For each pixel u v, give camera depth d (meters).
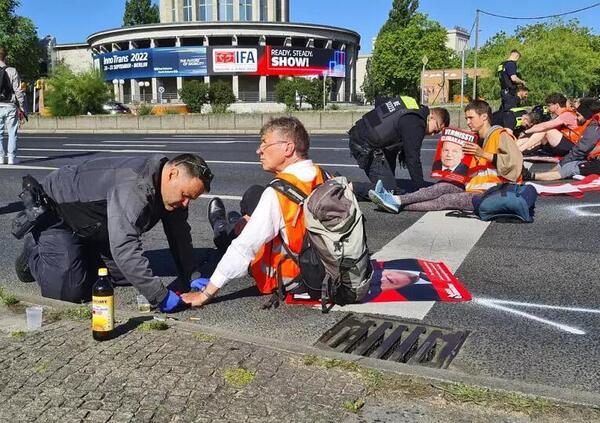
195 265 4.34
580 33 46.38
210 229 6.23
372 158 6.93
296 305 3.82
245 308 3.79
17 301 3.79
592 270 4.52
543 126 10.29
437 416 2.41
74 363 2.85
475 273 4.49
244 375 2.71
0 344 3.08
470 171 6.53
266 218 3.54
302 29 67.94
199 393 2.57
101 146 17.08
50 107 31.39
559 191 7.46
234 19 72.06
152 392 2.58
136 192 3.43
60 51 82.81
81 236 3.80
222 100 47.22
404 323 3.53
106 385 2.64
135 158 3.64
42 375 2.74
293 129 3.66
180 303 3.64
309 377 2.71
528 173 8.52
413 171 6.57
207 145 16.72
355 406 2.46
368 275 3.71
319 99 52.97
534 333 3.39
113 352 2.96
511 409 2.44
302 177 3.63
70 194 3.66
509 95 13.42
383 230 5.89
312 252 3.61
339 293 3.73
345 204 3.47
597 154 8.29
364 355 3.11
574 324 3.51
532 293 4.05
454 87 53.00
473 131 6.44
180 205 3.58
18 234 3.88
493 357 3.08
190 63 66.12
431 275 4.39
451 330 3.43
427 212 6.63
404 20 83.12
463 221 6.18
